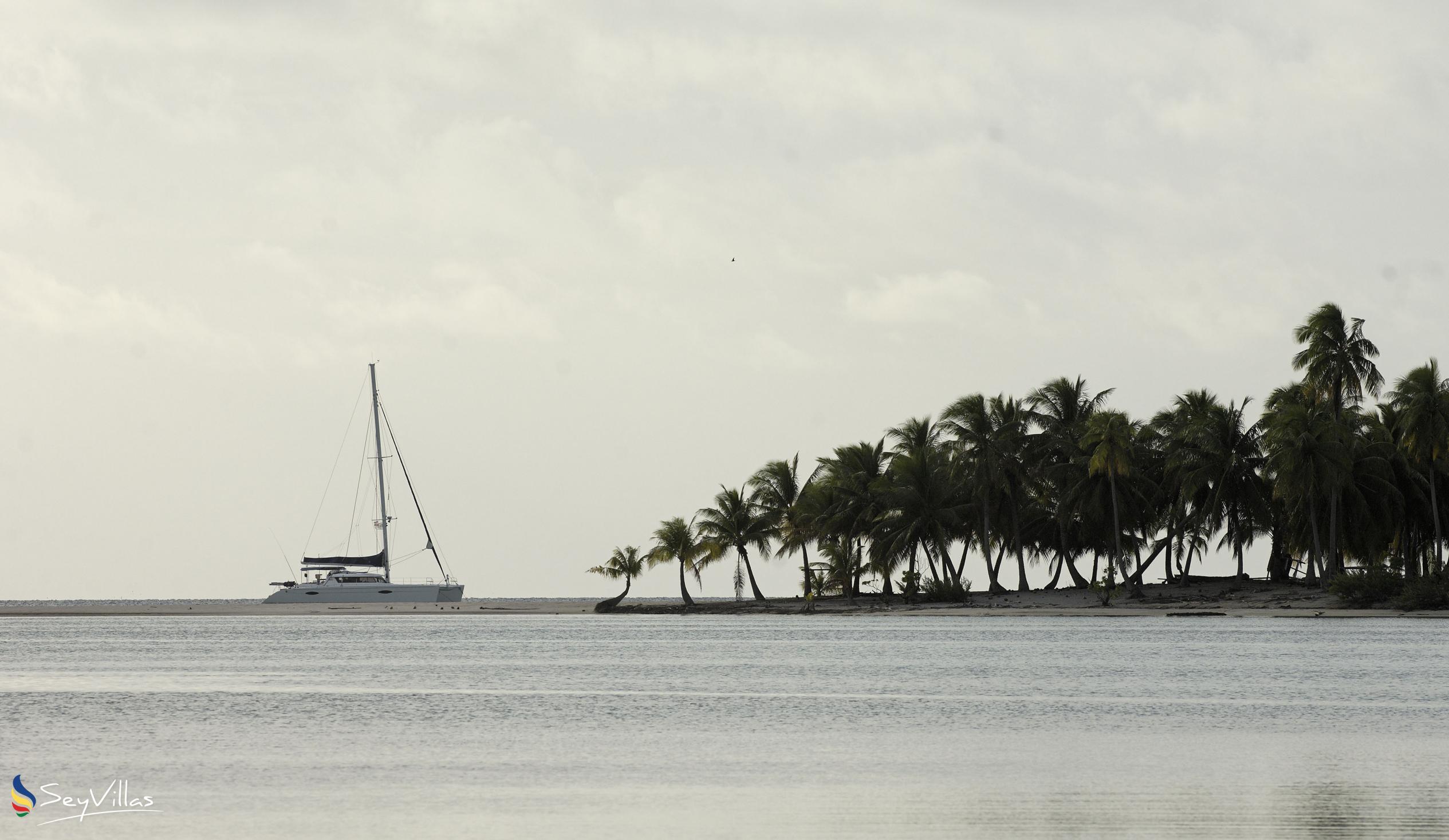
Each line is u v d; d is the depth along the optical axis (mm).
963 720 102750
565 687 130500
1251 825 61156
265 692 128000
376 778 76812
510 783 74750
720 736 94562
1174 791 70500
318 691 128375
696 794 70938
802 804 67500
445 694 124875
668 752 86688
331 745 90938
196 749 89438
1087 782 73500
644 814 65312
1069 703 113062
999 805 66875
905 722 101688
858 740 91750
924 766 80188
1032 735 93688
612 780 75438
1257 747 86688
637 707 112875
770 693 123438
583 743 91000
